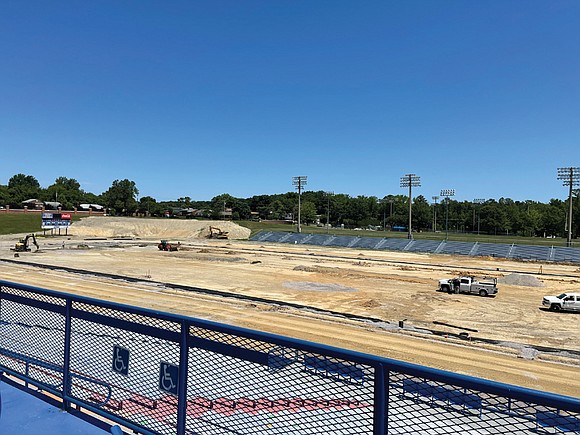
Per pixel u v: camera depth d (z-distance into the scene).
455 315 28.69
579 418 2.95
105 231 103.31
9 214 124.50
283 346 4.05
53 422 4.99
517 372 17.11
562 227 128.00
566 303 30.33
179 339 4.68
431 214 162.62
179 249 71.94
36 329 6.55
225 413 4.62
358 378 3.81
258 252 71.00
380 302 32.62
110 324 5.29
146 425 4.88
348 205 190.50
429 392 3.60
